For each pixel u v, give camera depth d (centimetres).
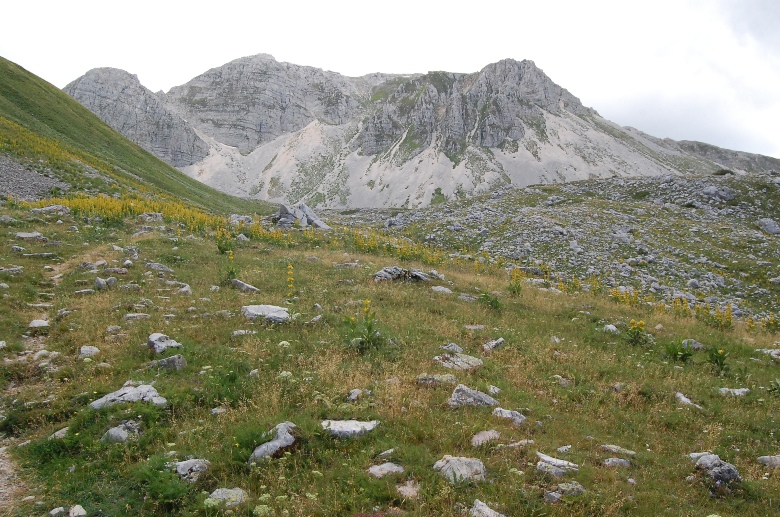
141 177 6719
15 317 1209
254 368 1034
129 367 1000
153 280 1667
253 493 625
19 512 597
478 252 4662
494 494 609
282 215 4100
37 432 789
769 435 930
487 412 879
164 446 735
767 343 1684
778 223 5581
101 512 599
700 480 717
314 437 743
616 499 623
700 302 3188
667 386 1132
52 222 2533
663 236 4862
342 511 579
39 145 4688
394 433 771
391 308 1617
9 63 7262
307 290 1781
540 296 2108
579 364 1245
